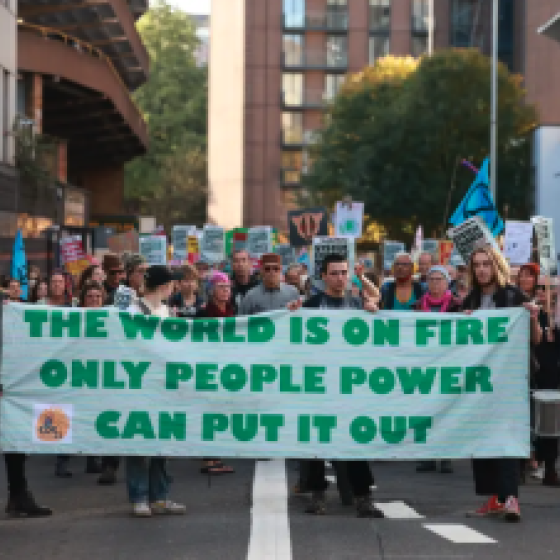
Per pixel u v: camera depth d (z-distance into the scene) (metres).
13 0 32.84
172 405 9.41
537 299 12.38
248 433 9.45
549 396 9.80
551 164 53.16
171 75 91.06
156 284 9.66
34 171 33.19
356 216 22.28
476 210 13.80
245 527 8.82
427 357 9.47
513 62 78.62
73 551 8.02
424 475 12.06
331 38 87.12
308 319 9.48
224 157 87.56
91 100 42.75
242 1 86.50
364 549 7.98
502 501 9.20
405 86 55.78
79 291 14.13
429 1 84.88
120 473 12.41
